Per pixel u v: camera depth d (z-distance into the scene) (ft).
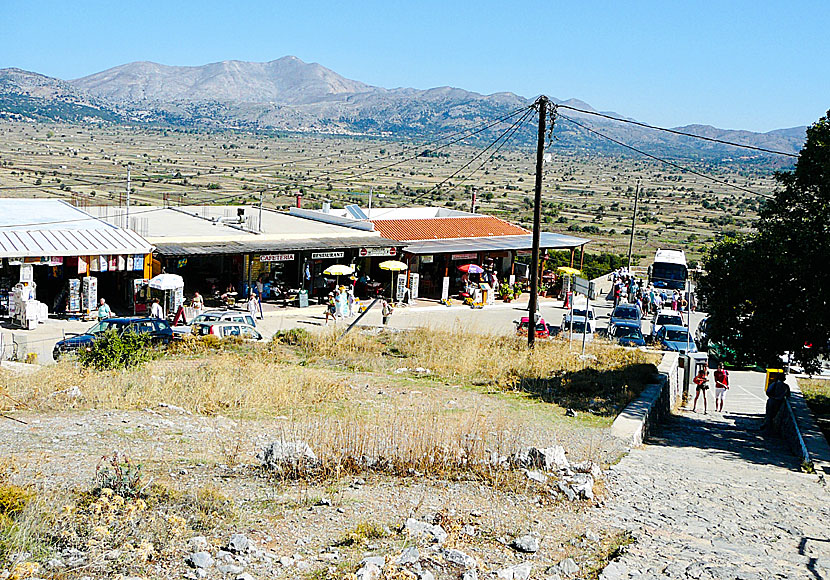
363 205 367.04
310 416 51.75
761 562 27.68
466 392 68.33
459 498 33.09
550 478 37.01
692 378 97.40
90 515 26.03
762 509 36.91
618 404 64.23
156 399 53.83
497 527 29.50
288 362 81.97
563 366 83.66
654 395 68.95
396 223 160.04
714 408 86.94
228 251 122.83
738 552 28.84
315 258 136.77
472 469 37.65
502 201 481.05
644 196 611.06
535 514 31.76
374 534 26.99
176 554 23.56
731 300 66.23
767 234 66.39
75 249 109.70
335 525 28.07
